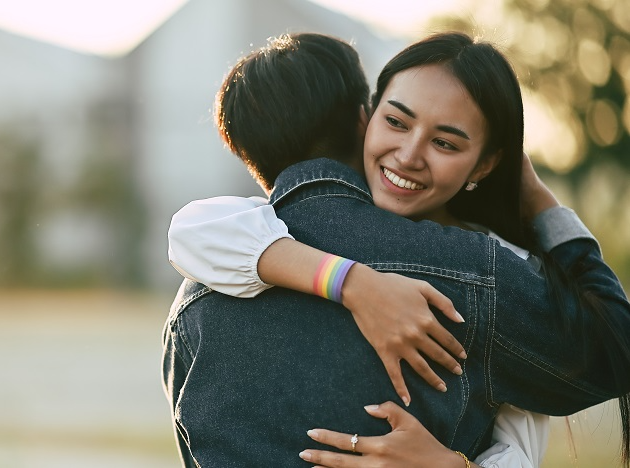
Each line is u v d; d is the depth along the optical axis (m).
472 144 2.53
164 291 28.23
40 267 28.75
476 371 2.46
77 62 32.50
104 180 29.75
